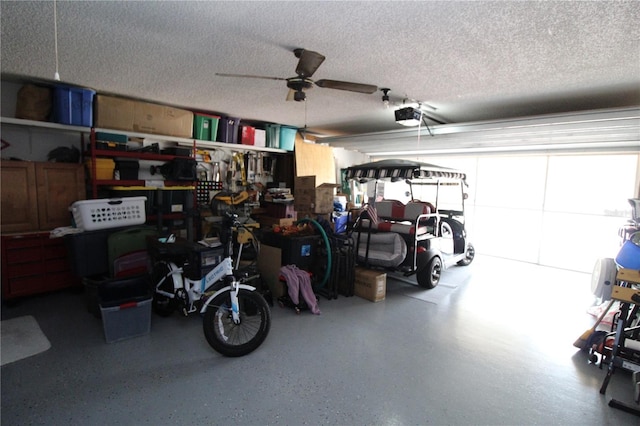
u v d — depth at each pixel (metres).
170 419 1.88
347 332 3.05
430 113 4.80
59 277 3.69
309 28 2.28
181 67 3.12
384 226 4.36
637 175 5.34
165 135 4.57
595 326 2.71
